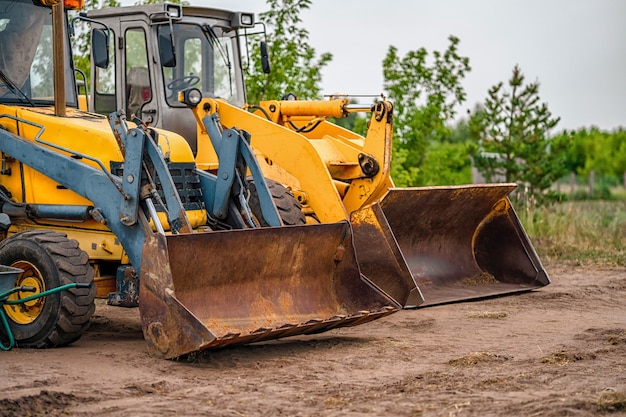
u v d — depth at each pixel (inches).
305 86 700.7
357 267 337.7
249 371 280.7
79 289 307.1
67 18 382.9
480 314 393.1
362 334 350.3
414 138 743.1
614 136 1708.9
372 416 229.0
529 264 471.5
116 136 315.0
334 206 415.8
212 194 358.3
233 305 307.7
